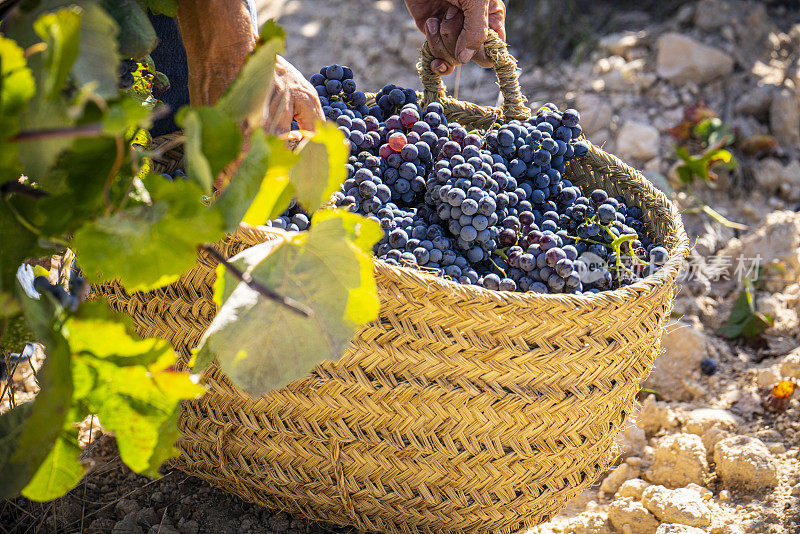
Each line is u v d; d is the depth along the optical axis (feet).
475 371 4.21
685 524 5.03
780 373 6.77
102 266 2.47
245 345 2.98
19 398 5.93
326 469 4.52
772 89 10.65
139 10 3.04
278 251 3.03
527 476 4.52
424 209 5.21
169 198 2.43
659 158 9.95
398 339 4.16
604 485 5.78
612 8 13.56
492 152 5.59
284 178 2.81
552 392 4.32
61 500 5.15
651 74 11.26
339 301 3.03
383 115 6.03
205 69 4.60
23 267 3.43
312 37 13.14
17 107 2.32
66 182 2.52
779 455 5.85
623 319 4.34
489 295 4.02
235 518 5.17
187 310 4.43
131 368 2.76
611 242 5.23
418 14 6.37
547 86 11.68
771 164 9.70
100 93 2.49
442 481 4.47
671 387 6.90
